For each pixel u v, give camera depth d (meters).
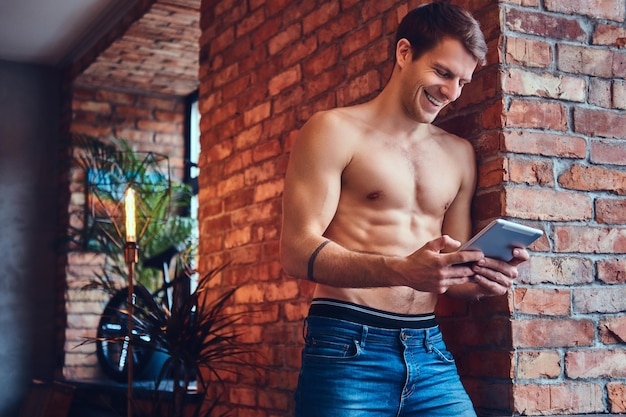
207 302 4.02
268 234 3.55
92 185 5.55
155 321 3.57
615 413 2.39
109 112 6.11
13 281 5.98
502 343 2.31
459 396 2.11
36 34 5.58
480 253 1.89
